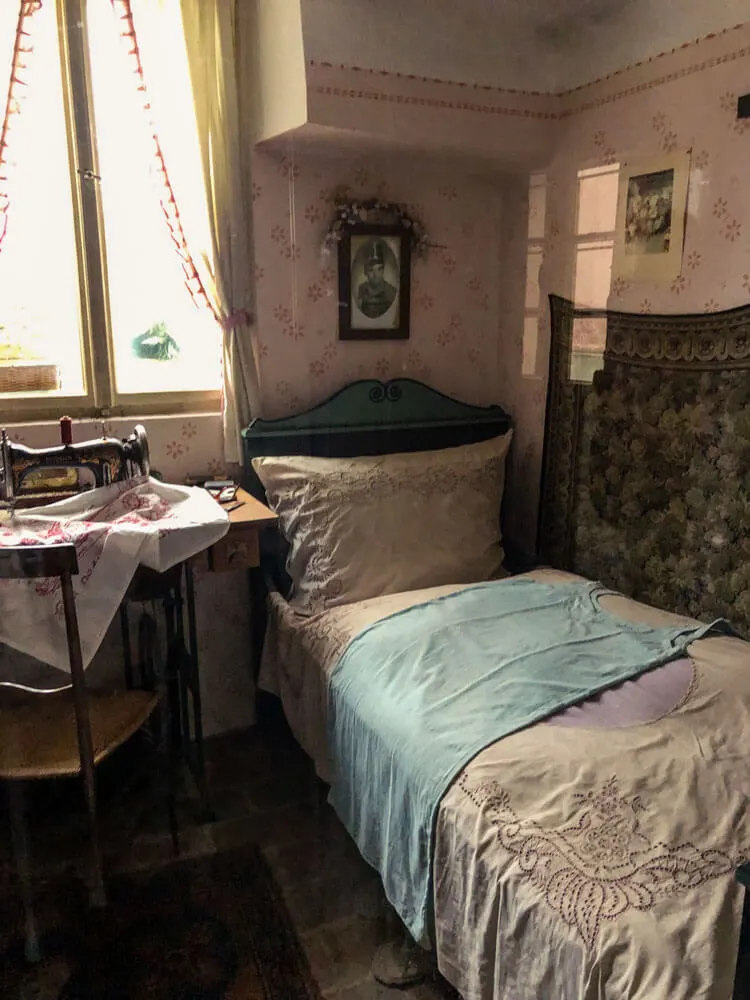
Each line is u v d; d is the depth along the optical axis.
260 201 2.05
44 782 1.76
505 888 1.15
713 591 1.82
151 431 2.09
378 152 2.08
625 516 2.04
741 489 1.74
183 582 2.01
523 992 1.11
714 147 1.71
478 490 2.21
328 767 1.78
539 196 2.16
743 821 1.17
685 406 1.84
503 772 1.29
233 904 1.70
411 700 1.54
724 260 1.72
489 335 2.33
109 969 1.56
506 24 1.96
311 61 1.76
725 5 1.65
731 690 1.51
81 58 1.88
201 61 1.95
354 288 2.18
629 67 1.88
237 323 2.08
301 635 1.93
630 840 1.14
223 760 2.17
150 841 1.87
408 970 1.48
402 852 1.44
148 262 2.04
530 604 1.90
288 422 2.15
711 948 0.95
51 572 1.48
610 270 2.00
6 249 1.90
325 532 2.01
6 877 1.76
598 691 1.50
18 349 1.96
